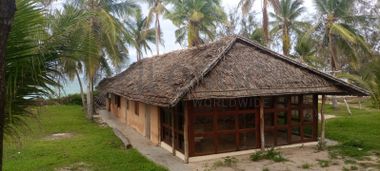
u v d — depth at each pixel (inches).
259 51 478.0
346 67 1266.0
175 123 464.1
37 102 157.8
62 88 161.3
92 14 181.9
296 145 492.4
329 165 397.7
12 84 136.9
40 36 146.2
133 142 559.8
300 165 399.5
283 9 1154.0
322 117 490.3
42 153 465.1
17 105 152.3
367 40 1283.2
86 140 561.9
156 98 416.8
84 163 411.2
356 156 435.2
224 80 409.4
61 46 157.2
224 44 458.6
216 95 387.5
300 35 1170.6
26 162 416.2
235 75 422.3
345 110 989.2
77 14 170.7
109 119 872.9
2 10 106.6
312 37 1063.6
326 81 488.1
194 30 1075.3
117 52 837.8
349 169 379.2
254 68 444.8
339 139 539.5
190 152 424.5
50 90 157.0
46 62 154.4
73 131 666.8
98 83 1019.9
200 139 493.0
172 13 1149.1
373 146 478.9
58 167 394.6
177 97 363.3
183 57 540.7
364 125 647.1
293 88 443.5
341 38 989.2
